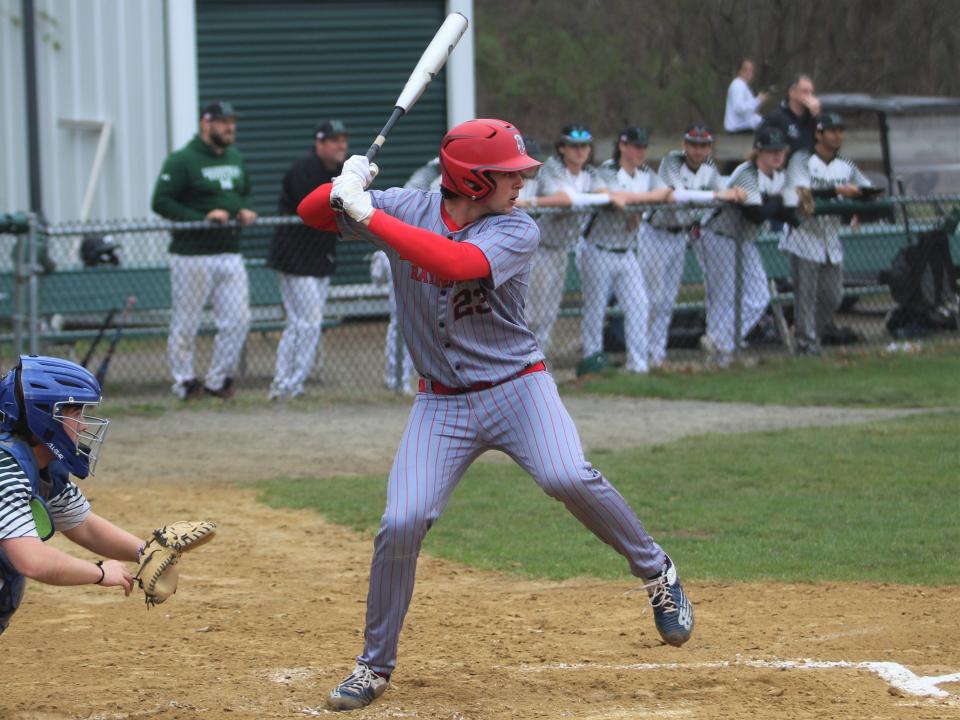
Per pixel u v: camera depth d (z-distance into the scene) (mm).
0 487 12672
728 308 40094
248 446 32125
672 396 37344
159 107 48625
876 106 52406
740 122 53312
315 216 14562
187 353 36906
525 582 21172
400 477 14453
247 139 50781
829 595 19844
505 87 80562
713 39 75062
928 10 72438
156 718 14430
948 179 52719
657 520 24625
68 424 13062
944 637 17344
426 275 14180
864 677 15531
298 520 25500
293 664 16672
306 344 37250
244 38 50312
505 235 14000
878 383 38156
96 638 18031
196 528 13891
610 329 43812
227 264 36219
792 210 39375
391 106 52344
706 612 18969
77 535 14086
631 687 15305
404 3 52062
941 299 44094
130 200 48938
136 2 48156
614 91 80312
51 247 45219
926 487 26859
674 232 39344
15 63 48969
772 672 15773
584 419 34625
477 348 14469
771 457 29594
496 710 14523
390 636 14672
